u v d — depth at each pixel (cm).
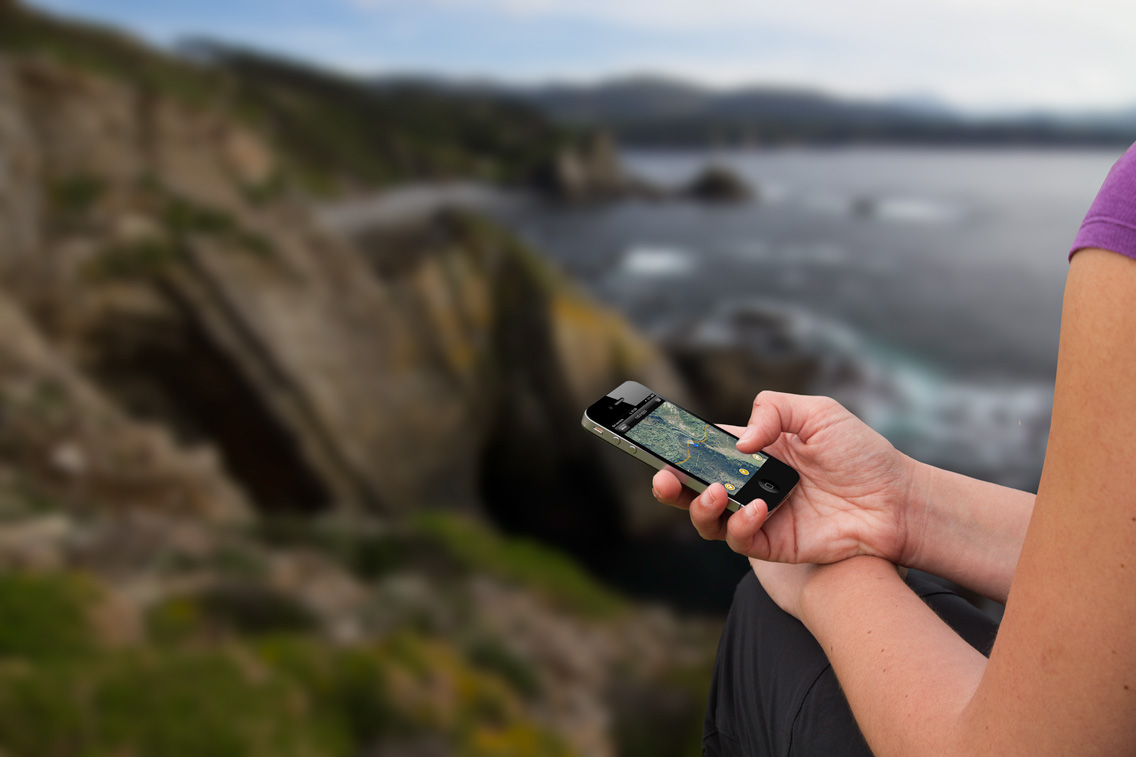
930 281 4128
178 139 1229
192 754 262
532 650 588
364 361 1160
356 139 6378
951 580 117
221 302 999
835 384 2072
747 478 116
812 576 109
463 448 1299
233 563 503
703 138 16912
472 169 7975
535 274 1462
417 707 342
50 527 475
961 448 1855
